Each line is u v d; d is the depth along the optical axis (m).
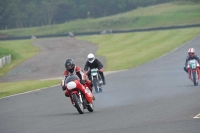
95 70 61.97
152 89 60.44
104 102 50.28
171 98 48.59
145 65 108.50
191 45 160.25
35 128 34.97
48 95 63.28
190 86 61.03
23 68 131.62
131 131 29.86
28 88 76.75
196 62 62.44
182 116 34.91
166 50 150.00
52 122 37.31
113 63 125.06
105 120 35.91
